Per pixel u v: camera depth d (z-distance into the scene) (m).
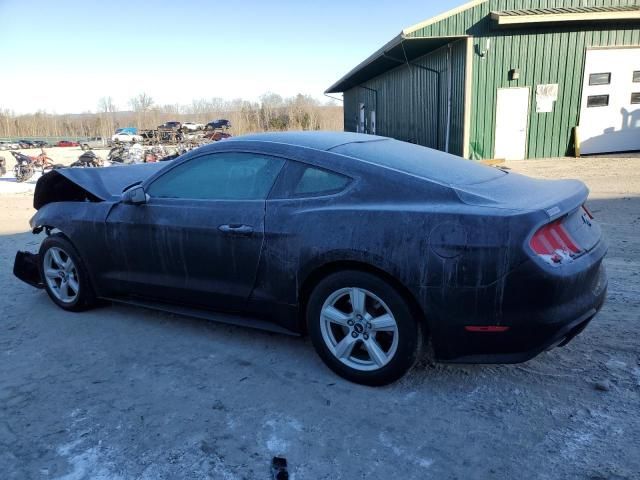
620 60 15.88
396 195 3.12
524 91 15.99
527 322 2.79
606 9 15.41
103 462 2.64
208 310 3.94
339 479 2.46
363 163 3.30
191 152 4.00
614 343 3.67
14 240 8.12
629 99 16.16
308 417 2.96
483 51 15.67
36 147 49.22
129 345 4.02
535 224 2.74
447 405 3.03
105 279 4.42
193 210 3.79
